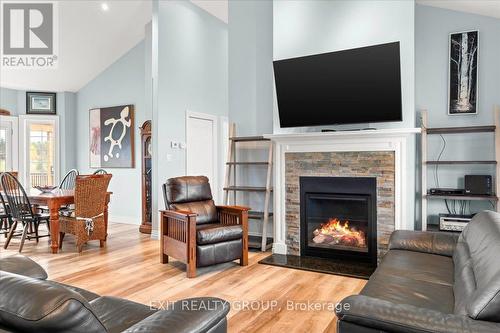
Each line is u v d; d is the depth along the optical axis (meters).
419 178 4.51
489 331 1.28
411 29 3.90
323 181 4.22
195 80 6.07
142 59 6.82
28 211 4.76
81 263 4.09
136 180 6.86
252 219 5.21
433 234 2.99
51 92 7.65
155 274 3.69
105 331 1.08
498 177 3.90
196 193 4.32
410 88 3.92
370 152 3.98
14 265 1.90
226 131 6.90
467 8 4.12
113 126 7.14
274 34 4.60
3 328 1.02
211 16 6.48
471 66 4.25
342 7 4.22
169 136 5.53
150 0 5.81
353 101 4.04
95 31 6.29
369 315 1.43
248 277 3.59
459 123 4.32
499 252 1.64
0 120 7.24
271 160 4.71
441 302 1.87
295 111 4.38
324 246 4.23
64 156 7.67
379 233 3.94
